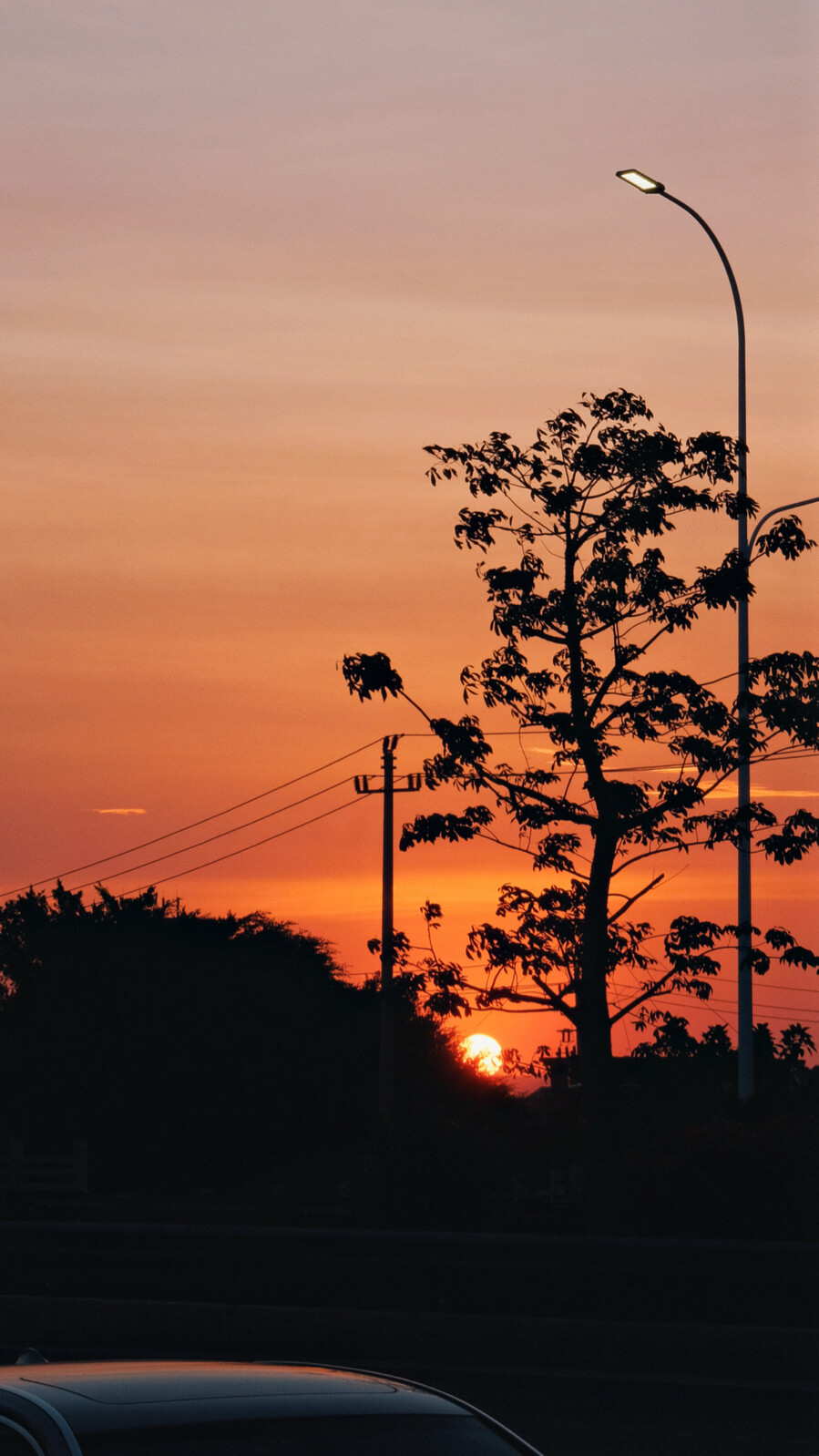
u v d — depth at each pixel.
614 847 52.75
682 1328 28.58
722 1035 53.66
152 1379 8.69
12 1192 93.12
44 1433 7.79
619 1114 56.84
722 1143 54.16
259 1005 118.06
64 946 118.12
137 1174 113.00
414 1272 43.81
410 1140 61.75
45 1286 43.06
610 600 52.53
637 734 52.44
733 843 53.19
